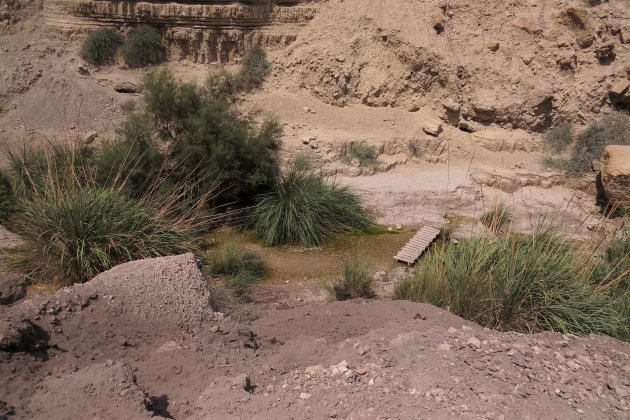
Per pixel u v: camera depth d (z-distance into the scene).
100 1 18.33
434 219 14.27
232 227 13.12
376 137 17.23
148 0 18.59
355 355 5.19
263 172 13.30
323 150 16.38
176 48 18.95
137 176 12.20
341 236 13.18
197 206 12.23
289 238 12.70
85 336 5.43
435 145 17.14
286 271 11.45
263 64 18.67
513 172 16.38
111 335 5.54
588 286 7.70
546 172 16.44
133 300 6.00
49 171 9.80
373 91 18.38
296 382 4.77
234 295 9.47
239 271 10.73
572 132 17.36
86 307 5.75
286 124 17.39
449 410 4.37
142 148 12.69
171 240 9.84
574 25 17.55
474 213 14.57
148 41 18.47
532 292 7.39
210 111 12.83
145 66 18.70
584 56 17.55
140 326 5.78
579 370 5.18
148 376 4.98
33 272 8.65
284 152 16.14
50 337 5.28
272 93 18.47
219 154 12.70
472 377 4.79
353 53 18.47
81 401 4.36
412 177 16.16
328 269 11.62
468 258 8.03
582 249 8.68
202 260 10.78
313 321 7.02
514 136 17.59
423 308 6.92
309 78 18.52
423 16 18.41
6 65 17.70
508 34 17.97
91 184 11.16
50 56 18.20
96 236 8.85
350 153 16.58
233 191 13.55
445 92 18.12
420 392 4.57
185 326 5.97
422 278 8.10
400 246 12.80
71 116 17.30
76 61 18.28
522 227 13.70
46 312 5.51
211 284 9.57
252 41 18.92
